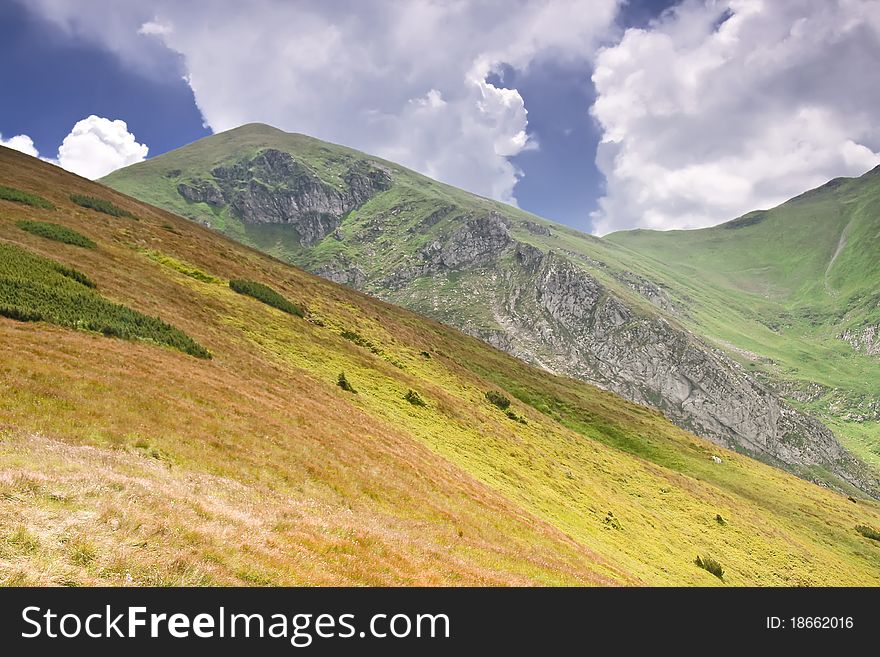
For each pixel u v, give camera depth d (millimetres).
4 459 12398
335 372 50594
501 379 97188
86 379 21562
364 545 16062
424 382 62188
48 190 71375
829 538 78250
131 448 17344
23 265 35094
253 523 13984
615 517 47875
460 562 18750
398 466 30734
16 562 8734
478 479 39344
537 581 20891
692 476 84688
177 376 27562
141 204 96375
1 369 19438
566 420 90500
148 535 10852
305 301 77625
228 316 51656
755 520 69938
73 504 11062
